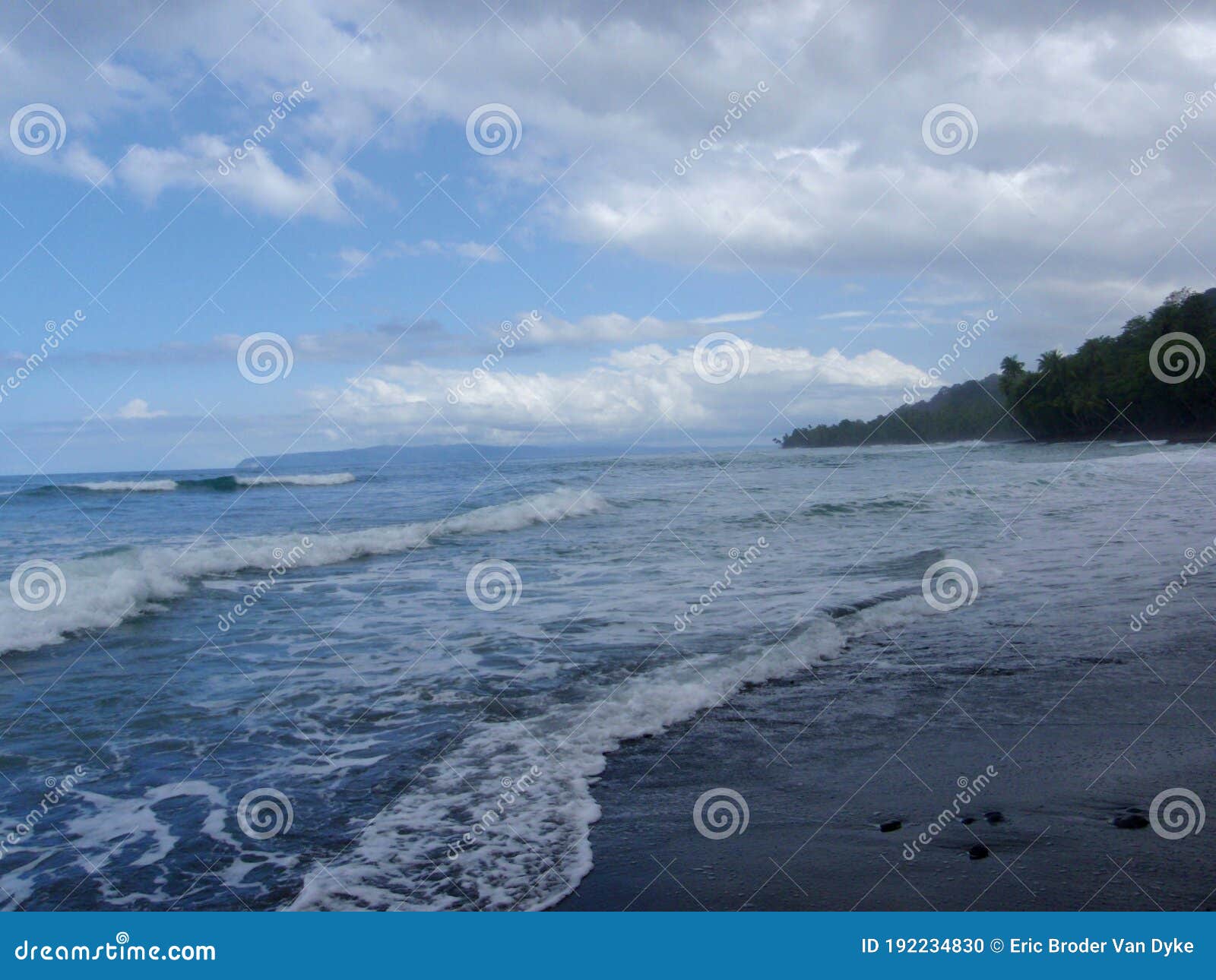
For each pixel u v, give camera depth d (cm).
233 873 424
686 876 420
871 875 417
